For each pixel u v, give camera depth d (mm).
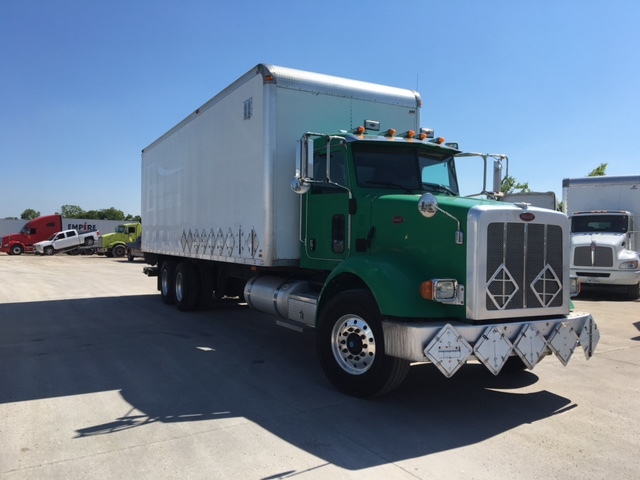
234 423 4324
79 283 17266
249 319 9789
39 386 5355
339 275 5352
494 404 4926
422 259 4914
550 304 4941
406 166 6164
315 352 7043
